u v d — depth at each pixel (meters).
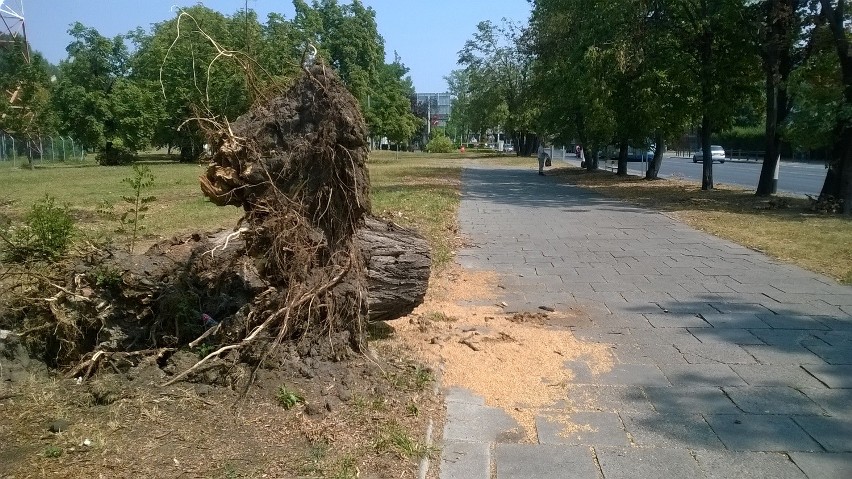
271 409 4.25
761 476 3.82
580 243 11.79
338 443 3.90
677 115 21.08
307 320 4.79
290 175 4.89
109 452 3.67
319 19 43.81
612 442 4.21
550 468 3.88
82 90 43.94
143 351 4.71
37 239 5.34
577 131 33.16
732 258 10.33
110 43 48.62
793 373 5.40
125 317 5.02
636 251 10.98
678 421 4.51
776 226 13.38
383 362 5.19
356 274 5.12
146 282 5.09
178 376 4.46
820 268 9.46
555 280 8.82
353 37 44.91
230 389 4.43
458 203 18.25
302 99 4.88
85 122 43.28
